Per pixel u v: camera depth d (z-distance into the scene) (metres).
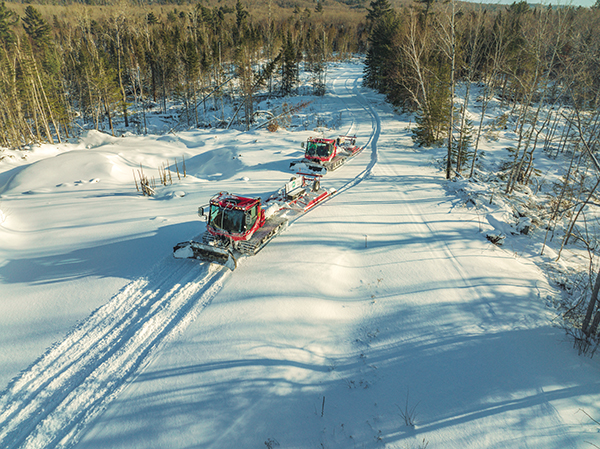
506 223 17.25
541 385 7.95
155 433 6.57
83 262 12.49
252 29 94.06
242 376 7.82
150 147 34.03
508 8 61.16
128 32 79.00
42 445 6.36
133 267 12.22
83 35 84.06
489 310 10.72
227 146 32.84
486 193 20.03
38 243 13.98
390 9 96.25
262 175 23.53
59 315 9.80
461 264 13.27
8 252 13.16
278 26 130.75
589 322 9.42
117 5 65.19
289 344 8.91
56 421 6.82
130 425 6.74
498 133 38.97
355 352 8.91
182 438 6.46
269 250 13.59
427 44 34.16
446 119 31.19
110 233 14.66
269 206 14.83
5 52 48.44
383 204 18.67
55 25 110.31
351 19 159.12
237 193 19.62
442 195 20.09
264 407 7.13
